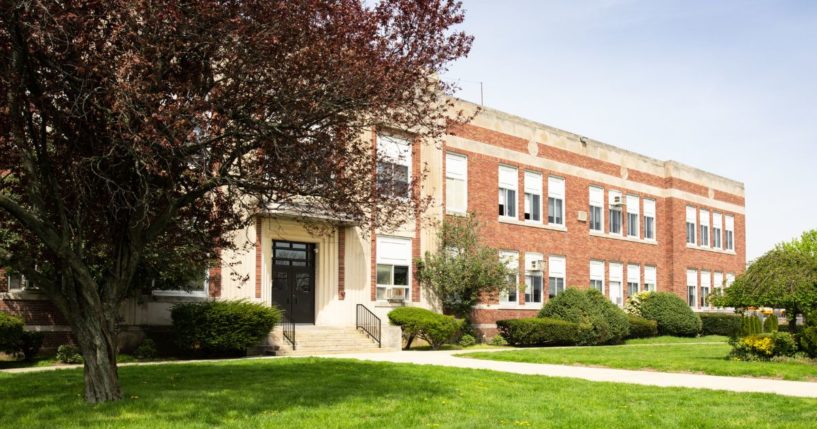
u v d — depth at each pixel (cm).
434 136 1246
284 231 2564
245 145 1145
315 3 1067
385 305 2806
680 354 2364
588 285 3825
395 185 1291
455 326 2728
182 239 1338
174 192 1152
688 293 4553
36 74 1088
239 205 1403
